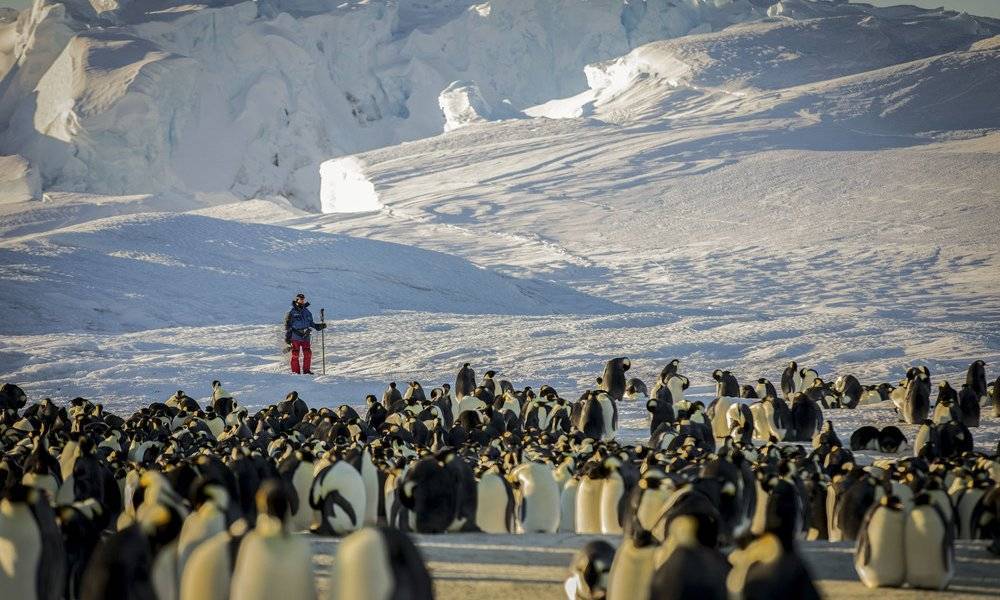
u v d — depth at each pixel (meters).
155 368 142.62
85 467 46.66
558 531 48.03
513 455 53.44
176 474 42.38
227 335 190.88
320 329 147.62
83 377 139.25
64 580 32.25
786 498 37.25
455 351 164.62
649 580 26.09
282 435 65.69
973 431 91.00
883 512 35.56
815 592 26.12
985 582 36.28
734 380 111.94
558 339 178.50
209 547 27.05
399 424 74.88
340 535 43.09
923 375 102.81
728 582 26.89
